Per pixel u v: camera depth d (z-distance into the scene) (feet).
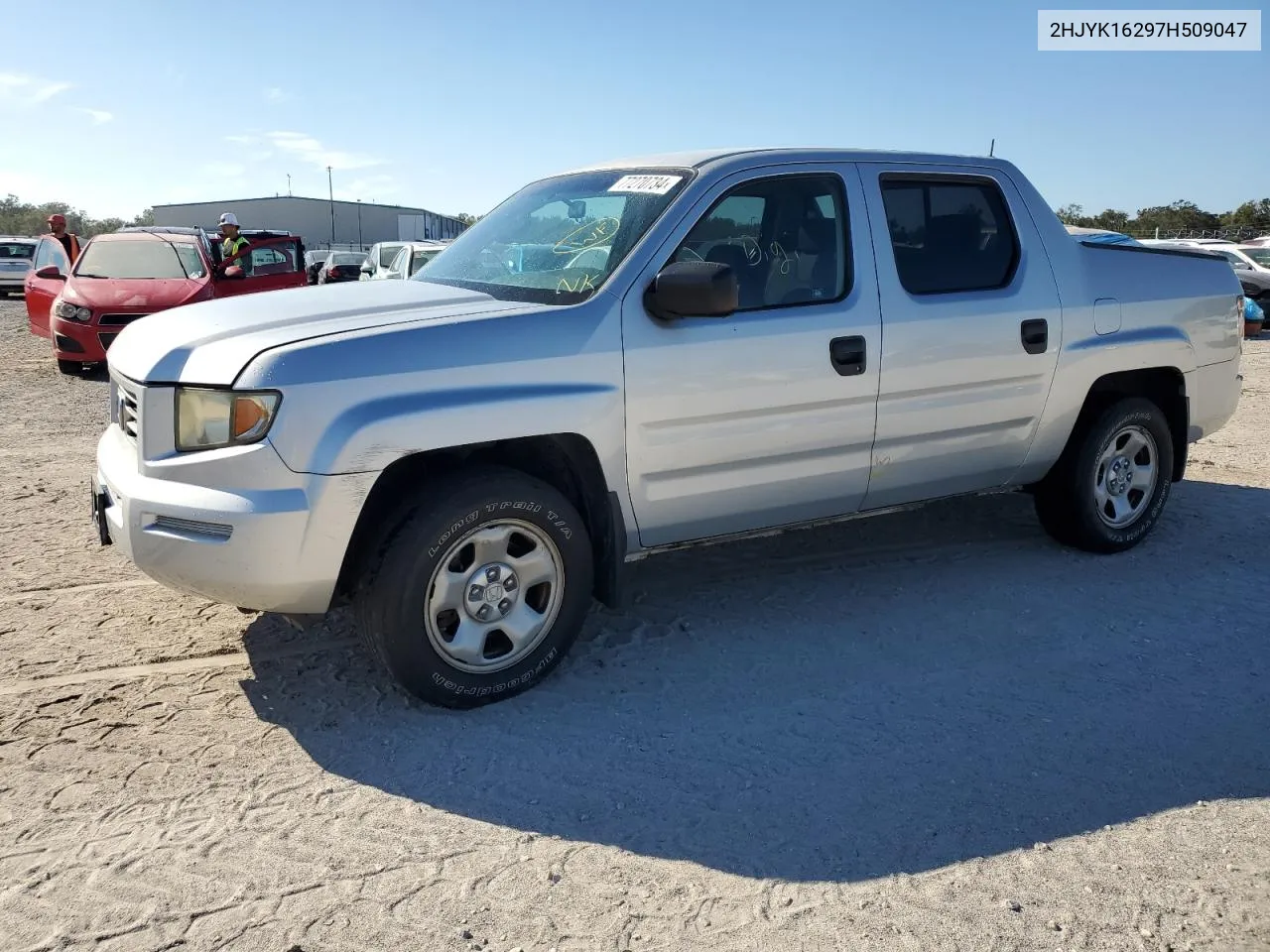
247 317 11.94
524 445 12.30
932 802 10.10
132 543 11.19
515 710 12.02
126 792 10.19
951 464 15.28
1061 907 8.50
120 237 42.65
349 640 13.92
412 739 11.33
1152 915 8.41
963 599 15.51
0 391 34.96
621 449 12.30
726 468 13.23
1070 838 9.50
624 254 12.60
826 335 13.48
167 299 38.29
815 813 9.92
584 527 12.48
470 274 14.05
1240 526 19.26
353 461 10.73
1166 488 17.67
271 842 9.40
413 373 11.05
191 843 9.37
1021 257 15.58
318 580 10.99
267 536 10.61
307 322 11.57
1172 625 14.55
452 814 9.89
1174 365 17.28
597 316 12.08
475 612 11.80
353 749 11.11
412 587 11.18
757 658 13.44
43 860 9.10
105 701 12.11
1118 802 10.10
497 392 11.44
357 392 10.80
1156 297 17.06
